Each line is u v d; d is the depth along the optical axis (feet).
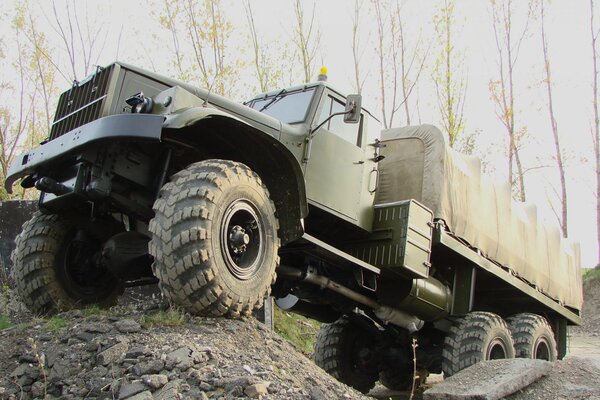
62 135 13.83
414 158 21.68
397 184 21.70
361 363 23.94
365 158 18.98
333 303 20.34
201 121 13.47
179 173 12.86
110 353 10.84
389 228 18.78
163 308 13.08
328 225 18.52
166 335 11.48
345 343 23.63
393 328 22.31
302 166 16.80
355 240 19.35
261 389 10.47
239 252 13.06
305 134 17.02
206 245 11.98
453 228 21.50
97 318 12.23
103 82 14.20
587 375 17.63
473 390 15.33
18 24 50.16
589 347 41.63
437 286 21.48
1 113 48.32
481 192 23.80
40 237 15.07
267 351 12.36
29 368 11.00
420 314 21.17
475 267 22.80
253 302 13.12
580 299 32.58
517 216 26.37
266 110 18.56
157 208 12.34
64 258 15.42
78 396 10.22
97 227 15.97
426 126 21.75
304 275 17.11
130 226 15.71
